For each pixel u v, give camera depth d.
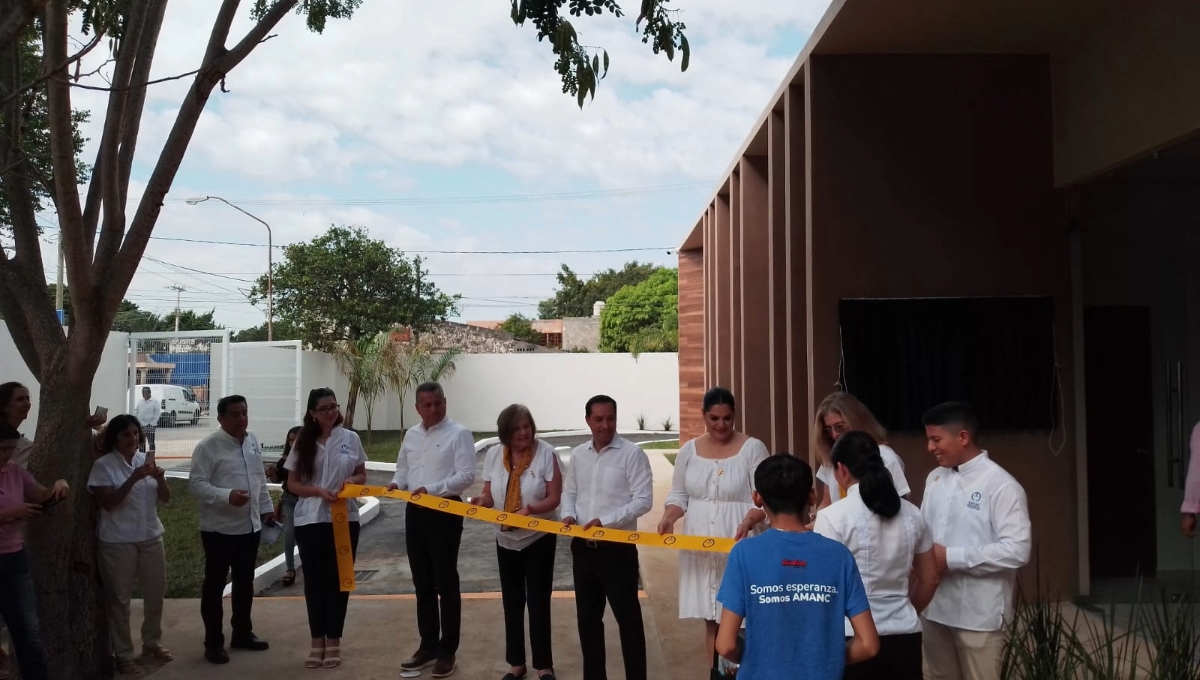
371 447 21.36
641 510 5.14
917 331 6.96
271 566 8.66
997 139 7.06
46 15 4.57
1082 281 7.14
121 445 5.76
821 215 7.04
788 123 7.89
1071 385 6.98
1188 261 7.71
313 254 28.47
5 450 4.68
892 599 3.45
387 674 5.79
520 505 5.48
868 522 3.44
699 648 6.26
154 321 46.16
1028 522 3.85
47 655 5.10
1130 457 7.70
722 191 12.84
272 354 17.47
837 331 6.99
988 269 7.02
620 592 5.04
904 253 7.02
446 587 5.71
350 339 27.77
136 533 5.80
